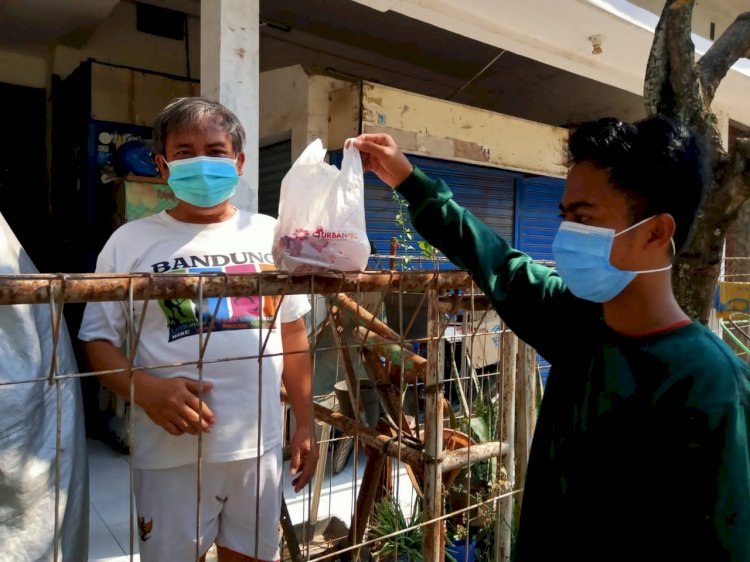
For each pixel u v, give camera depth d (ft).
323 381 8.86
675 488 2.70
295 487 5.18
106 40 14.74
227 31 8.77
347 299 5.82
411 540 7.50
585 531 3.01
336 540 8.31
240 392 4.72
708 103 5.96
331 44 18.19
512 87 21.65
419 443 5.67
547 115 21.09
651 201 2.87
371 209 14.61
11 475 3.89
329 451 11.56
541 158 17.03
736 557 2.52
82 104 13.75
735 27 6.31
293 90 13.87
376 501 8.46
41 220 15.11
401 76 20.13
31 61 14.75
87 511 4.52
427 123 14.23
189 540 4.59
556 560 3.14
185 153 4.78
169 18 15.43
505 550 6.31
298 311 5.40
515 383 6.59
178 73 15.78
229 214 5.22
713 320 15.48
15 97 14.61
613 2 12.82
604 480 2.95
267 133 14.84
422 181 4.37
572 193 3.10
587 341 3.31
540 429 3.45
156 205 12.52
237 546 4.89
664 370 2.82
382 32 17.29
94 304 4.62
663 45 5.80
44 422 4.19
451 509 7.90
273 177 15.75
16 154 14.70
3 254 4.25
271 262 5.05
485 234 4.18
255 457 4.77
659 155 2.83
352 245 4.12
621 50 14.64
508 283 3.94
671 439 2.72
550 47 14.26
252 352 4.77
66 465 4.28
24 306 4.08
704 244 5.39
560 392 3.37
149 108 14.44
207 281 3.35
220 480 4.75
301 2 15.30
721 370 2.71
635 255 2.97
